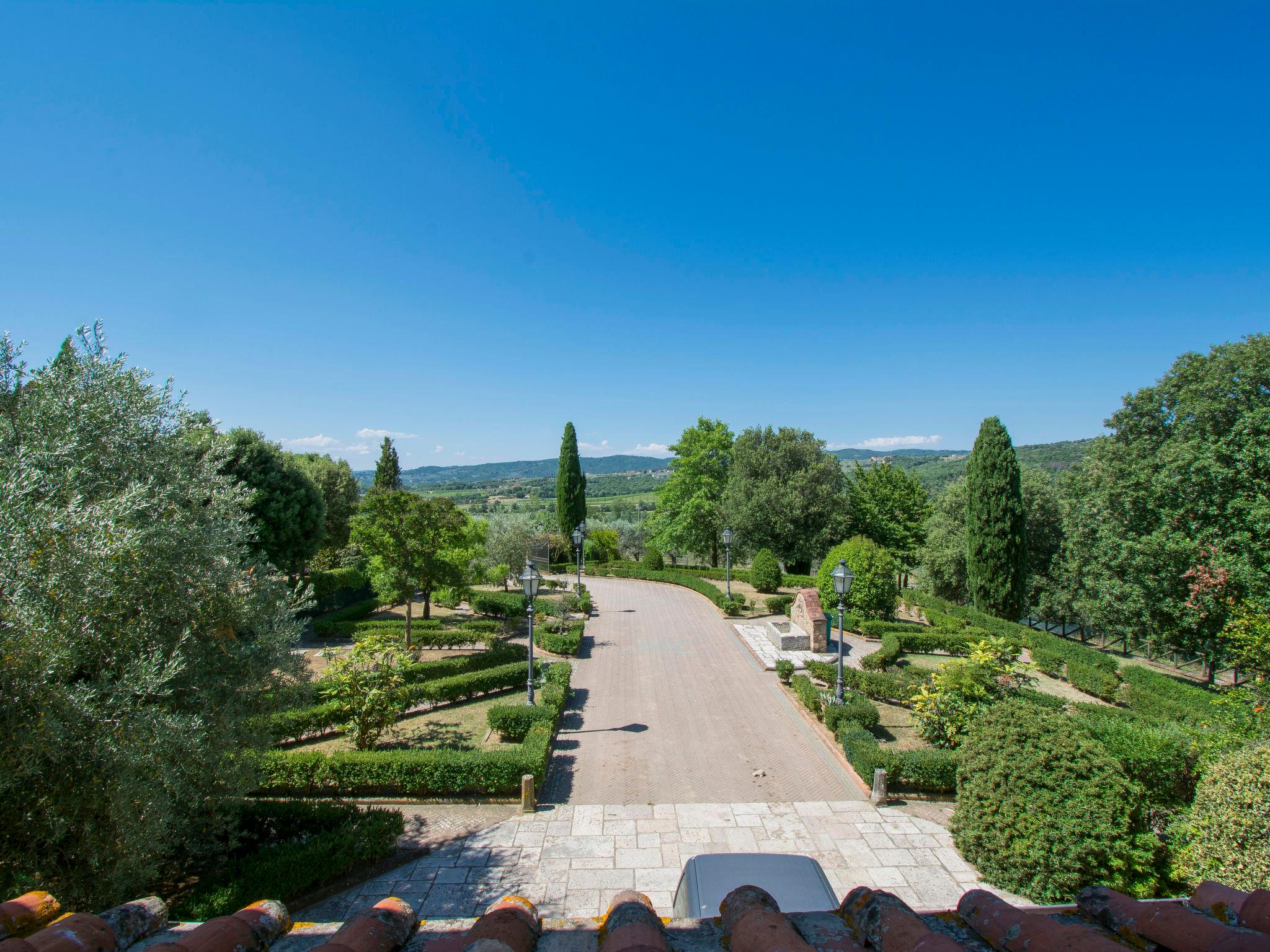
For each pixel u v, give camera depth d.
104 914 2.75
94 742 6.39
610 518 71.44
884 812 10.82
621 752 13.37
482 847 9.63
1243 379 18.69
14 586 6.01
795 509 35.25
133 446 8.34
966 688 12.94
